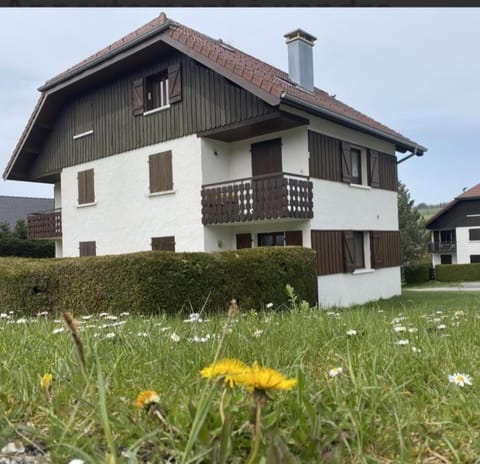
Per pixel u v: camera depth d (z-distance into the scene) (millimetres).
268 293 9750
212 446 1137
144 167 14914
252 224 13555
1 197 34438
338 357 2285
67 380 1709
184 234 13805
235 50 16734
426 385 1899
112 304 8070
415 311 5012
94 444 1255
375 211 15891
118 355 2238
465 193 38625
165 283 7980
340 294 13680
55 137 18469
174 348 2504
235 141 14094
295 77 15211
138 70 15094
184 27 15859
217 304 8680
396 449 1304
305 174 12633
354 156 15336
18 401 1690
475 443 1324
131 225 15375
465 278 33938
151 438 1238
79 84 16438
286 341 2779
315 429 1242
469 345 2646
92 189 16797
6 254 22609
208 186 13297
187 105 13656
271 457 1012
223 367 1180
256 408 1104
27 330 3426
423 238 37250
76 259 8719
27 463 1262
